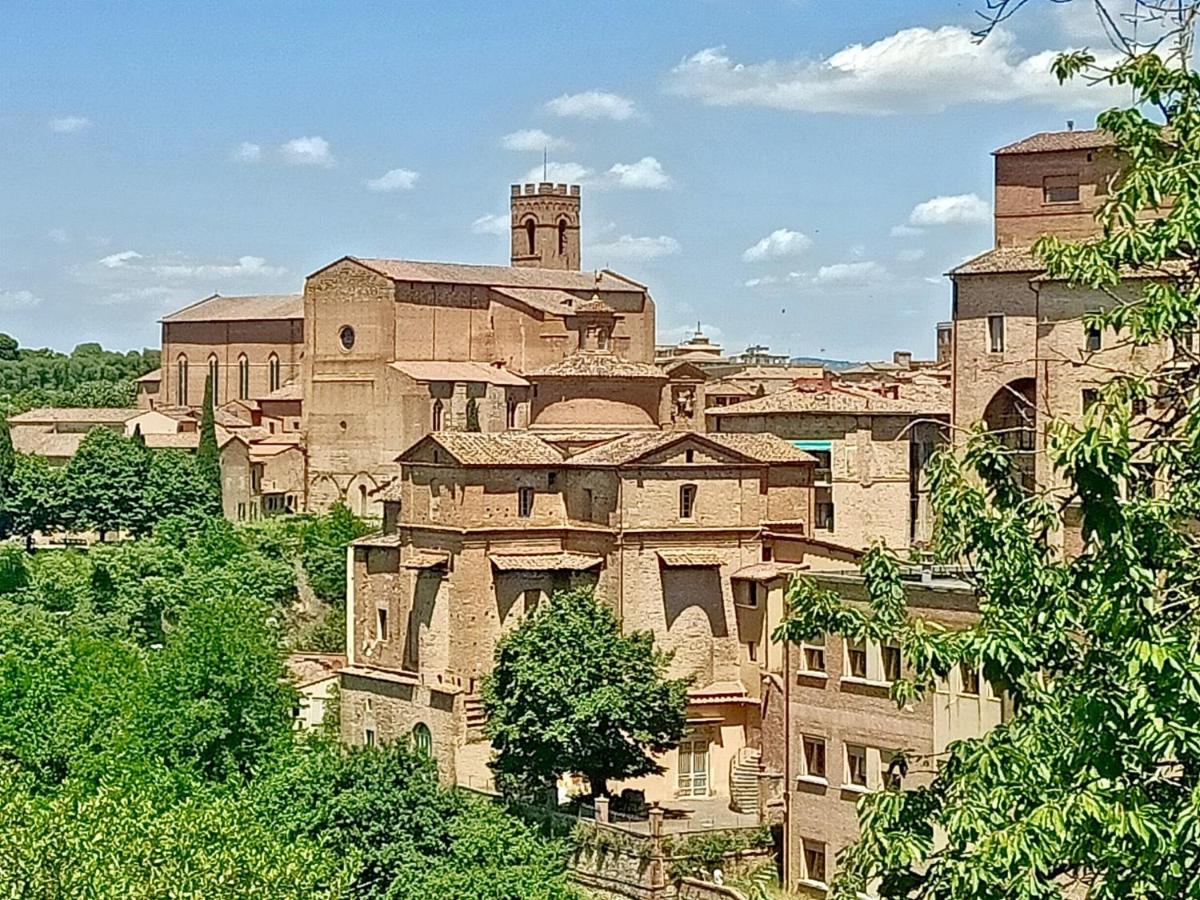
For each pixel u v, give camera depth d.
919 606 73.75
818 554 105.62
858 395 137.25
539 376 128.50
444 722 107.62
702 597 105.81
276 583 175.38
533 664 96.31
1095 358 102.00
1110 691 32.78
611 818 91.19
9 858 58.78
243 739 102.44
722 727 103.06
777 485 109.94
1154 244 34.69
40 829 60.66
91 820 64.06
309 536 186.50
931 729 76.38
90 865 58.81
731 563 106.31
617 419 129.00
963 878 32.09
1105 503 32.88
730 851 86.88
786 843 84.50
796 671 84.00
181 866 60.75
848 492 132.62
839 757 81.62
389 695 112.62
